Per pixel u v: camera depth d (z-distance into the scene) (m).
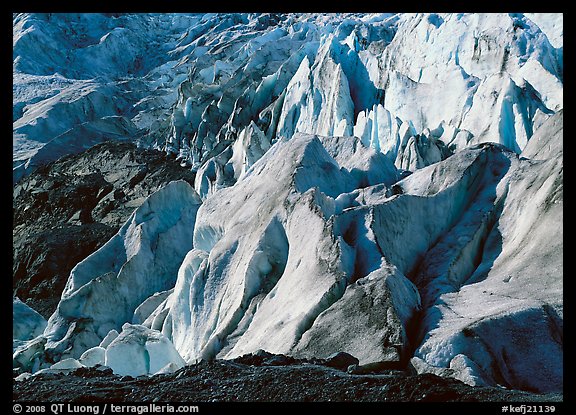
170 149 72.38
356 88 56.50
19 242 60.94
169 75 105.50
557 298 20.17
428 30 52.22
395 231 25.88
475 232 25.77
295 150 32.41
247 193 33.00
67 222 62.06
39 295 50.06
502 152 28.84
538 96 40.84
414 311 21.36
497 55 46.34
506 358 18.25
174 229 39.09
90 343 33.28
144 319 34.59
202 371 17.20
